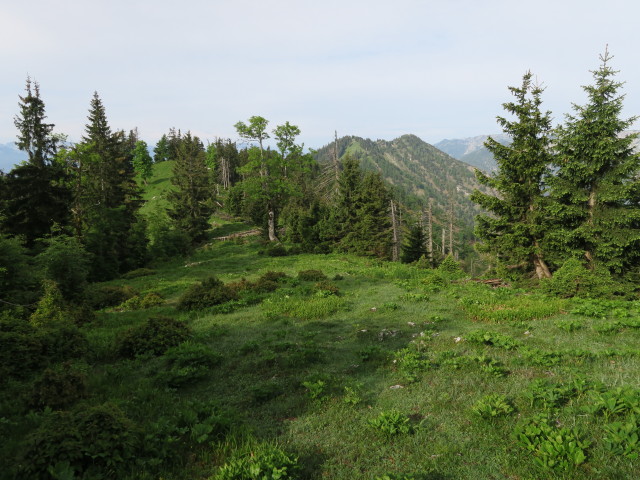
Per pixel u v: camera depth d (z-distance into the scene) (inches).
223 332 536.7
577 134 733.3
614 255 701.3
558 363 334.0
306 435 245.8
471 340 423.2
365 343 466.3
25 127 1262.3
